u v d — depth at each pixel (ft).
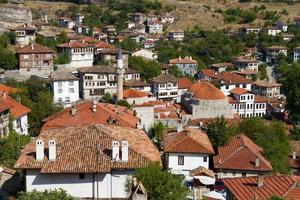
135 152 147.43
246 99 495.00
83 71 467.93
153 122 339.98
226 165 207.00
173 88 498.69
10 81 421.59
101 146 149.69
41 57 485.56
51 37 588.50
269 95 562.25
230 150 220.02
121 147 146.00
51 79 437.99
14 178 169.37
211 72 578.66
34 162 142.92
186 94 420.36
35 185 142.31
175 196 126.00
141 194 119.55
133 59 562.25
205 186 179.22
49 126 229.86
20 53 476.54
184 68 610.24
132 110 316.40
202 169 192.24
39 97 370.12
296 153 271.90
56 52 543.80
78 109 242.17
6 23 615.16
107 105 278.87
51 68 492.13
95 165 141.28
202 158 207.51
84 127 160.35
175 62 610.65
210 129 233.14
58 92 437.17
